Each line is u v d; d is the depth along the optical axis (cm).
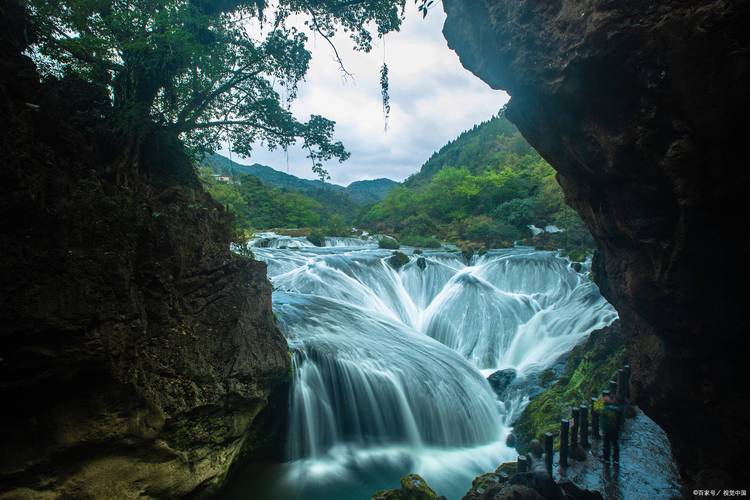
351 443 918
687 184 360
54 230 464
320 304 1414
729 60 305
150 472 561
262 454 827
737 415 437
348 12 899
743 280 389
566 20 409
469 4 534
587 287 1659
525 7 455
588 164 470
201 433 634
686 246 390
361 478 820
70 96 613
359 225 6594
